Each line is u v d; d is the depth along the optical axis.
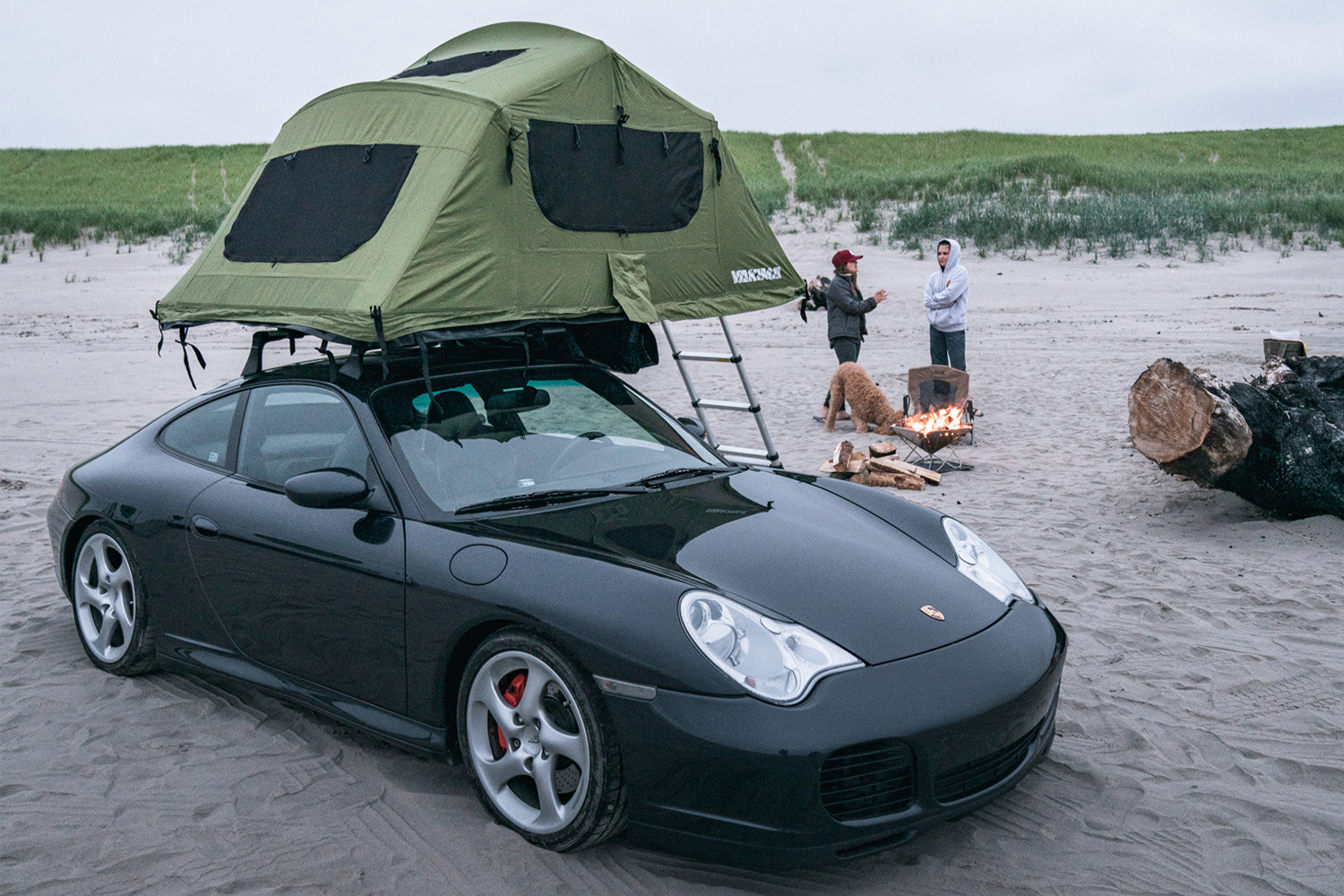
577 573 2.95
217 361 14.58
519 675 3.09
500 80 4.31
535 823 3.00
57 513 4.52
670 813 2.72
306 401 3.91
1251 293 20.14
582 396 4.18
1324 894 2.83
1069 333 16.20
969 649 2.94
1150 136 56.69
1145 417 6.12
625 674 2.72
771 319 19.80
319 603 3.47
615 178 4.59
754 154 51.53
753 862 2.64
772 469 4.27
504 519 3.32
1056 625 3.36
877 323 18.50
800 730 2.60
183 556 3.96
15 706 4.04
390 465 3.51
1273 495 6.12
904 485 7.50
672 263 4.88
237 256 4.31
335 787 3.39
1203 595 5.18
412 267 3.75
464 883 2.86
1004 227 27.70
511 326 4.11
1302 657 4.42
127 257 28.80
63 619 5.03
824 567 3.14
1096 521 6.56
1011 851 3.04
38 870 2.94
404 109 4.22
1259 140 53.88
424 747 3.25
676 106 4.95
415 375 3.98
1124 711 3.96
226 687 4.21
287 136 4.61
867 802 2.68
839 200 35.34
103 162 52.28
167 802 3.30
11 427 10.05
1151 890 2.85
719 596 2.87
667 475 3.84
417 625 3.18
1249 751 3.63
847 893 2.82
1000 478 7.82
